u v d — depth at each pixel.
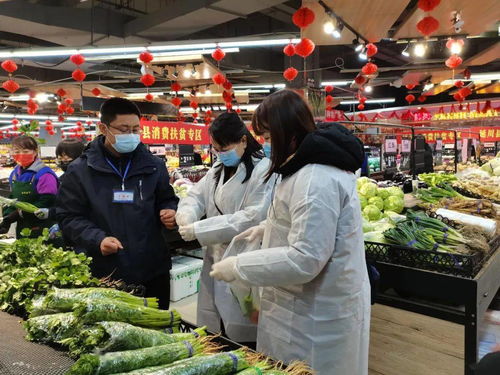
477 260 1.95
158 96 13.16
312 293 1.42
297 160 1.38
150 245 2.05
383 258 2.15
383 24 6.07
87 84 11.42
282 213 1.44
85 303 1.10
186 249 4.32
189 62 7.83
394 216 2.67
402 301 2.07
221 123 1.96
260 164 2.02
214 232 1.89
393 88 16.77
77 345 0.99
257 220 1.90
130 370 0.93
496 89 12.97
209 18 7.42
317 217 1.29
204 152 10.87
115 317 1.12
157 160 2.20
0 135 21.73
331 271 1.39
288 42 6.38
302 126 1.42
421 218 2.30
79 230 1.91
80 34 8.20
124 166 2.06
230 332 2.04
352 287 1.42
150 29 8.02
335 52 11.81
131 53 7.68
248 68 11.03
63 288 1.32
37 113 17.14
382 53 10.88
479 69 11.84
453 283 1.88
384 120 15.43
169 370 0.92
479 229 2.21
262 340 1.58
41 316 1.12
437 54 9.42
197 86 10.80
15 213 3.29
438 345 2.34
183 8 7.21
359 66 11.99
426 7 4.15
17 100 13.45
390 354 2.32
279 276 1.31
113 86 14.04
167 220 2.06
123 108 1.92
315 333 1.42
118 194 1.99
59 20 7.66
